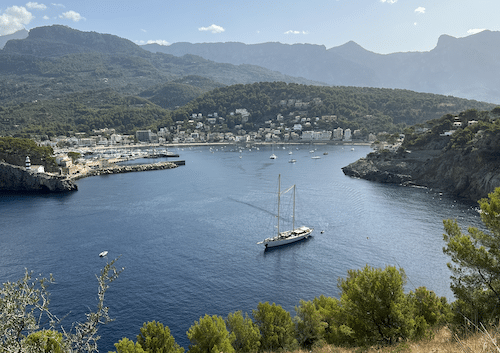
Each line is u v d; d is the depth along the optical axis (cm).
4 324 1712
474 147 19188
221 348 4506
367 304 3809
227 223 14375
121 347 4369
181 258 10919
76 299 8588
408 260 10444
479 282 3594
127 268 10250
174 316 7875
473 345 2223
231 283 9319
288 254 11112
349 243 11900
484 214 3600
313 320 5347
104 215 15762
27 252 11500
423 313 4384
